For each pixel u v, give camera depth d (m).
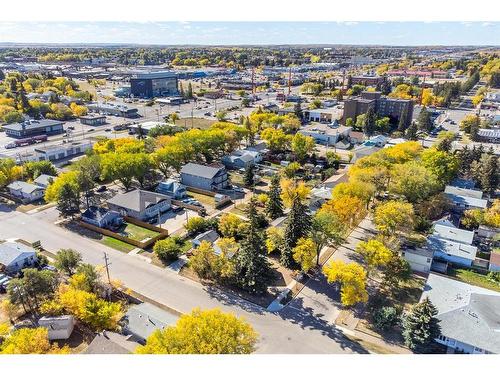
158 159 71.31
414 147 76.25
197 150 77.75
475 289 37.94
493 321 32.91
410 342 33.06
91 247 49.56
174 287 41.53
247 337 26.88
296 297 40.44
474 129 105.50
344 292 37.22
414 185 58.12
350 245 50.97
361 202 51.69
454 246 49.03
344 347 33.50
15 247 45.22
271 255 48.59
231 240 43.91
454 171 68.19
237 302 39.34
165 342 25.31
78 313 34.22
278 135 88.38
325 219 44.62
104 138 92.94
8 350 27.92
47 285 36.94
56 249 48.81
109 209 59.28
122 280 42.44
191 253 47.31
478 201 60.91
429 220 56.72
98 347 29.88
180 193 65.31
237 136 89.50
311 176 75.50
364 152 86.12
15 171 68.25
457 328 32.66
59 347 32.88
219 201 61.84
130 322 33.69
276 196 57.69
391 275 41.00
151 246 49.97
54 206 61.81
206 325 26.17
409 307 38.78
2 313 36.69
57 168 78.81
